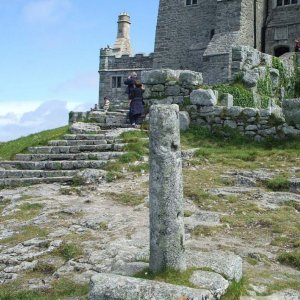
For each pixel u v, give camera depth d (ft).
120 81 137.80
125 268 17.43
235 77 65.36
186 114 52.29
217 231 25.67
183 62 118.52
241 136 50.03
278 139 48.49
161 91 54.90
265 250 23.11
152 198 16.98
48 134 58.23
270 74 71.41
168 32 120.98
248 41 105.40
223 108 51.29
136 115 54.65
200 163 41.70
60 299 17.74
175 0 120.47
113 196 33.55
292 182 34.17
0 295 18.34
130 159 42.29
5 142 62.49
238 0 103.65
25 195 35.35
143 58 134.92
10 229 26.96
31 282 19.84
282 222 26.91
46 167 43.27
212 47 102.37
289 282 19.15
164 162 16.83
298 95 80.48
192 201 31.71
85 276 19.61
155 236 16.88
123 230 25.62
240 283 17.63
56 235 25.22
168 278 16.30
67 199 33.60
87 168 41.70
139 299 15.03
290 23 109.09
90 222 27.12
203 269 17.17
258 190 33.94
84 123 55.72
